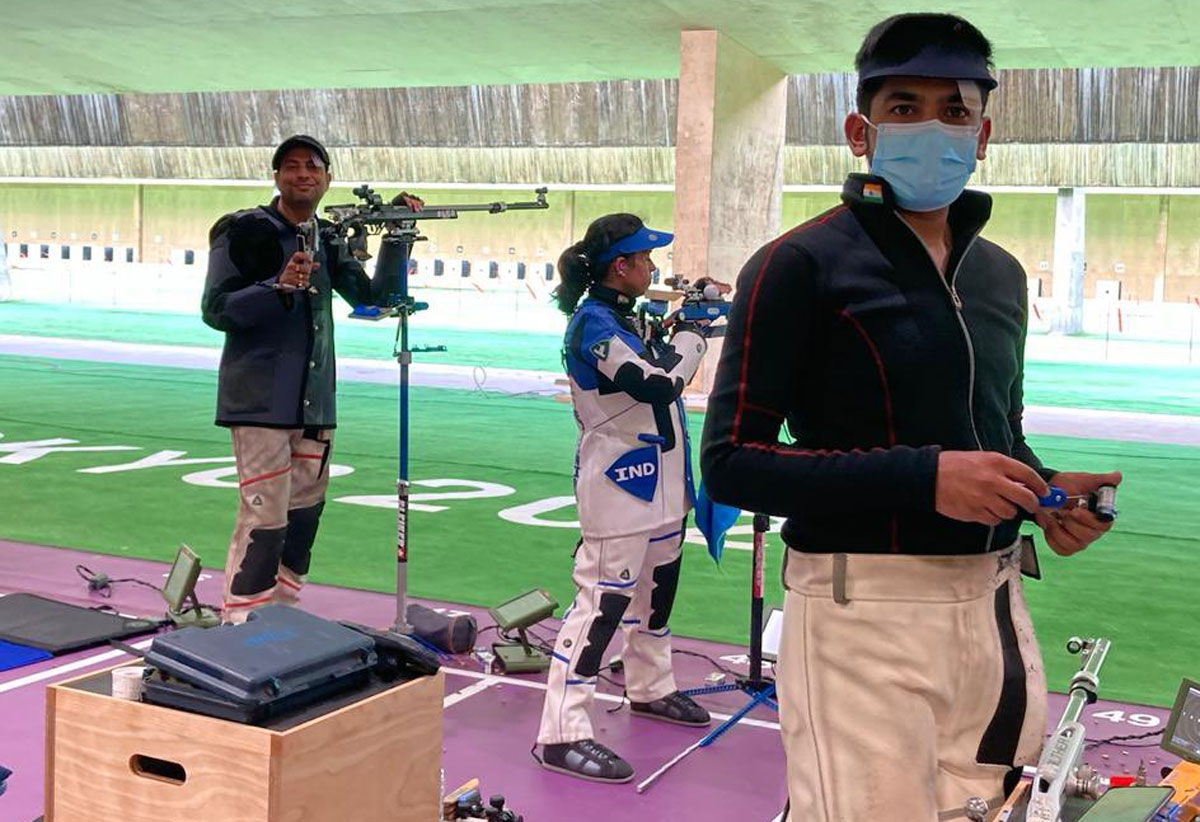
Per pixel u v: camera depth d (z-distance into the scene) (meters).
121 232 28.06
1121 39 12.52
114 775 2.18
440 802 2.44
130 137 25.23
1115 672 4.79
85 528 6.79
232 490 8.03
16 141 26.44
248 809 2.05
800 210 22.45
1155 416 13.83
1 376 14.28
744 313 1.79
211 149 24.81
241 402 4.38
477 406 13.20
